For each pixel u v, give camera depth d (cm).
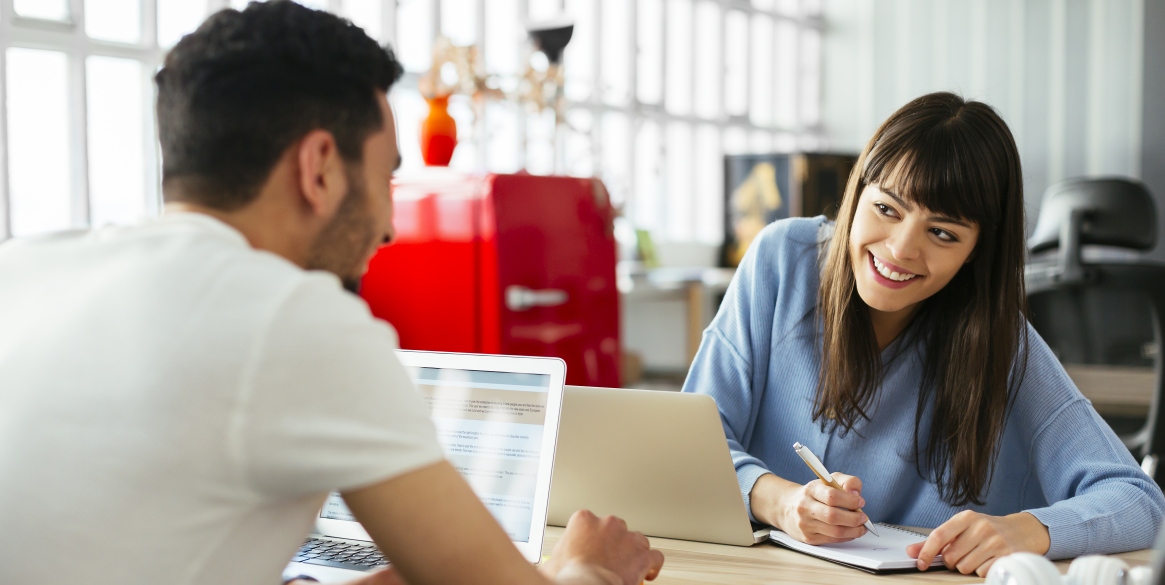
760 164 680
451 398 128
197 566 74
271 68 81
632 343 648
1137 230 330
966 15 748
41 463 74
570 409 142
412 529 77
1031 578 93
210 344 73
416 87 495
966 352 146
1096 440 143
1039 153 719
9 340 79
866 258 144
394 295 343
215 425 72
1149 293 318
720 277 627
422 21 503
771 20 776
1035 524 125
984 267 143
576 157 607
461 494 79
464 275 329
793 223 168
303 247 85
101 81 363
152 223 82
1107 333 338
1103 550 129
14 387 76
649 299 573
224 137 81
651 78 682
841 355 151
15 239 89
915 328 153
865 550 129
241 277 76
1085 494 135
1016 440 154
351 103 84
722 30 729
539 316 341
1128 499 133
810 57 812
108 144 365
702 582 118
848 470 158
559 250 350
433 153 354
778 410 163
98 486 73
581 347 359
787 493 137
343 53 84
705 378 167
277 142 81
